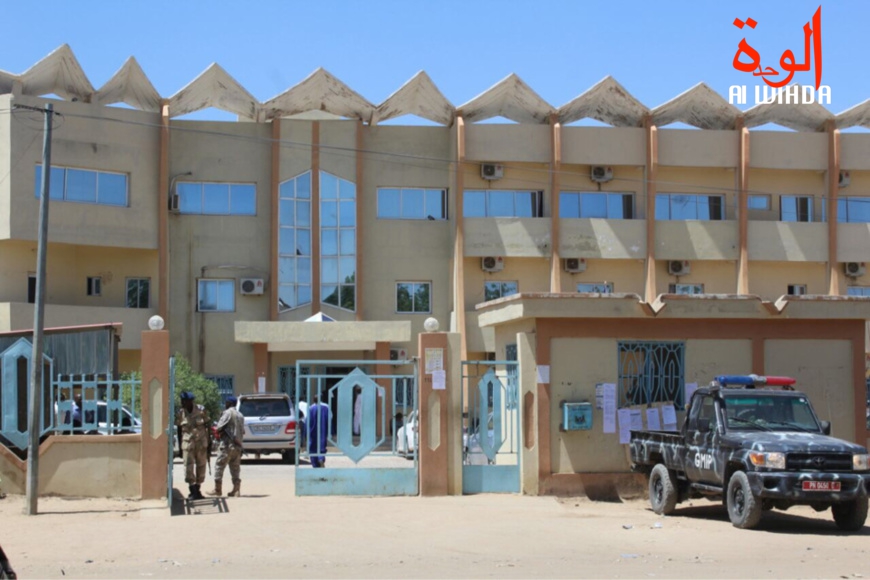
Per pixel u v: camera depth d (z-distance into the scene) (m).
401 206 39.12
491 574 10.31
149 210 36.47
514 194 39.12
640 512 15.89
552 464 17.47
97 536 12.76
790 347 18.42
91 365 15.81
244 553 11.69
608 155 38.69
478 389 17.75
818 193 40.31
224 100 37.84
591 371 17.73
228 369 37.38
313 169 38.16
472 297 38.56
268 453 26.27
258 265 38.00
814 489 13.01
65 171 34.88
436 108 38.47
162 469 15.59
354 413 30.55
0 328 32.91
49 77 35.31
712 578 10.05
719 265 39.75
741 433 14.16
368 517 14.49
